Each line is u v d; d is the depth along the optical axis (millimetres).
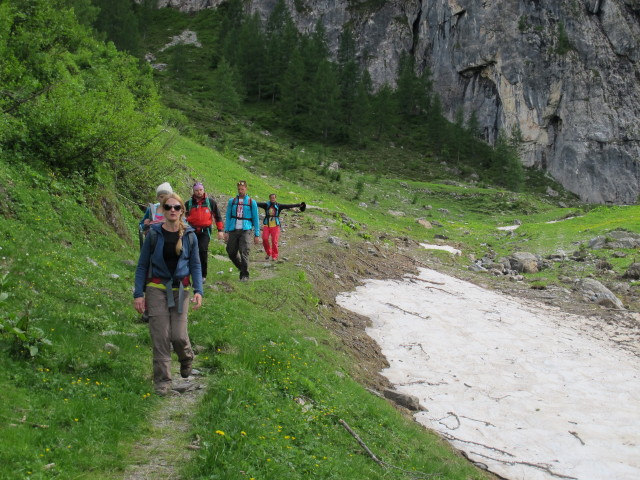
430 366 13273
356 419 7973
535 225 40469
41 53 15828
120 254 12320
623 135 101875
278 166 60094
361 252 23781
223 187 31000
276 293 13469
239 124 99062
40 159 12547
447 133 107875
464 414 10898
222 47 137000
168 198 6125
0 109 12414
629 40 107062
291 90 114000
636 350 15711
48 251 9492
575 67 105438
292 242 21875
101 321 7777
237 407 5980
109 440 4852
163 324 6180
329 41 142000
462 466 8492
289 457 5410
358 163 94438
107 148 13953
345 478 5664
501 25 113125
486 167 103250
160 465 4746
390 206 55750
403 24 136125
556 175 103938
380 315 16422
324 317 14086
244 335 8875
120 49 121625
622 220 36688
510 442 9992
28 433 4477
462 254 32406
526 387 12492
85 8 36969
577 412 11383
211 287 11891
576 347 15539
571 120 103562
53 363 5922
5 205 10203
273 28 144000
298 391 7605
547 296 22047
